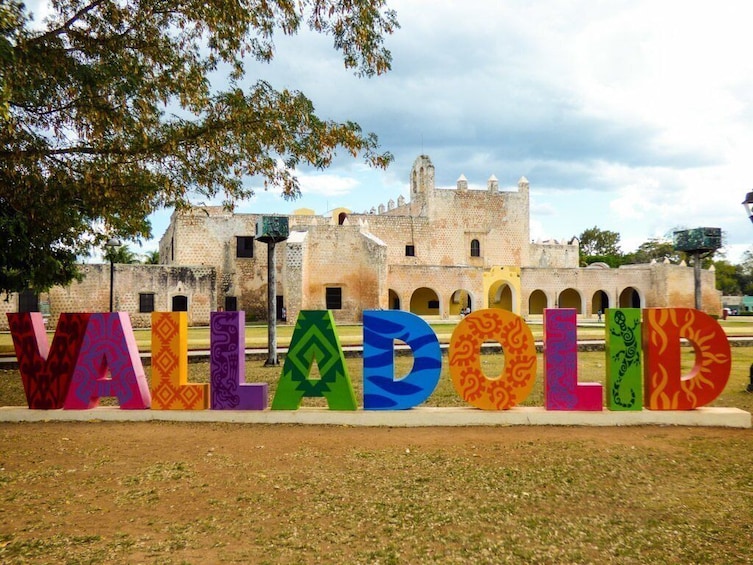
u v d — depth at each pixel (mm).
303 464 6617
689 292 44125
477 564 4180
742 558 4266
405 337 8773
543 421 8516
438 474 6219
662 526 4852
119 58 10266
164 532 4750
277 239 15398
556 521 4961
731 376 13398
